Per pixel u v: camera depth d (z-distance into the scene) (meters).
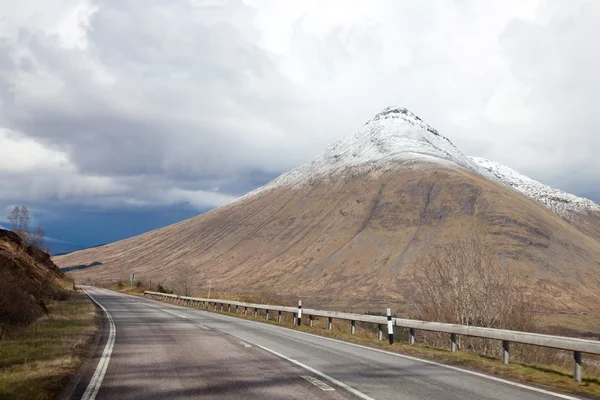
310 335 18.48
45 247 78.38
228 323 24.09
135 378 9.34
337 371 10.08
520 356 19.17
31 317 19.66
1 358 11.52
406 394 7.91
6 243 43.03
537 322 22.28
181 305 50.28
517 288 21.88
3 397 7.64
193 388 8.36
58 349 13.02
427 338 22.12
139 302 49.56
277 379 9.15
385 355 12.89
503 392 8.21
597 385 9.11
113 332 18.70
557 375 10.12
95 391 8.22
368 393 7.95
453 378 9.47
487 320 21.16
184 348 13.90
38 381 8.87
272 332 19.36
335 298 152.62
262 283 186.00
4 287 18.55
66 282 66.75
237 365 10.83
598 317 113.00
